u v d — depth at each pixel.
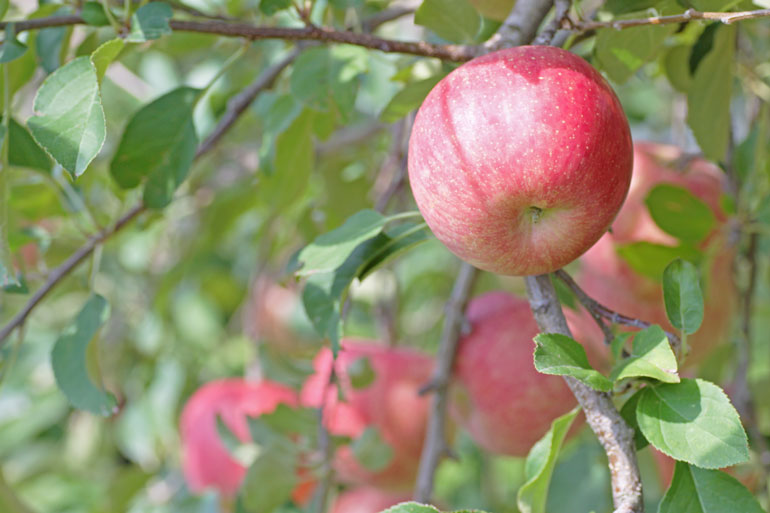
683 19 0.91
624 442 0.89
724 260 1.16
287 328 1.80
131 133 1.05
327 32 0.97
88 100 0.91
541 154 0.88
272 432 1.17
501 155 0.89
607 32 0.99
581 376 0.88
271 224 1.47
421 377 1.23
